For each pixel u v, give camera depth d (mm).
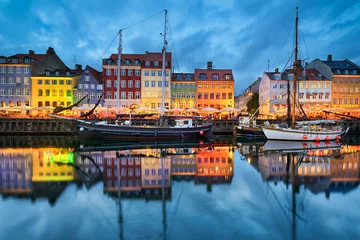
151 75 62250
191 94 63875
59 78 60844
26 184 13523
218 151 25500
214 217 9477
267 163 19219
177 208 10250
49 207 10398
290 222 9055
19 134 44594
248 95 96625
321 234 8219
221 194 11961
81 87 61188
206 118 49531
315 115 56594
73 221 9109
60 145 30438
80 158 21281
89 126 35062
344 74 63375
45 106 60281
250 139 38219
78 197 11531
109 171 16547
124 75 61812
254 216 9516
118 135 35250
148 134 35844
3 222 9031
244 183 13766
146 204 10703
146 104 62000
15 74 60531
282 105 62250
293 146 29750
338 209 10195
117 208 10281
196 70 67812
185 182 13969
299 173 16000
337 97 63344
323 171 16578
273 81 62875
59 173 16000
